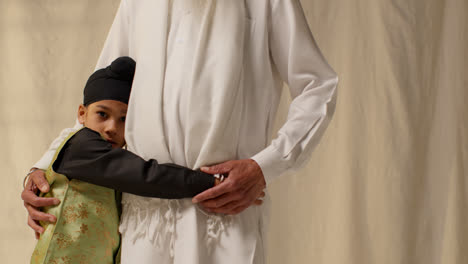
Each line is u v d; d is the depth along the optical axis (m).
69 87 3.01
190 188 1.54
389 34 2.89
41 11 3.03
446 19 2.88
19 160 2.98
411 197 2.83
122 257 1.65
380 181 2.84
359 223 2.84
